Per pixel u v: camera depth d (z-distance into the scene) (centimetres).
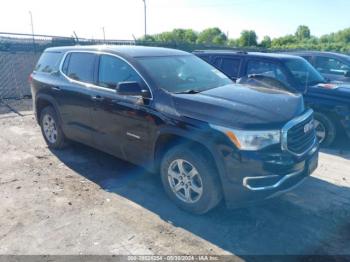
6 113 885
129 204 389
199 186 353
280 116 334
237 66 685
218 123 327
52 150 574
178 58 466
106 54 456
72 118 507
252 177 315
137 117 394
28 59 1202
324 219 359
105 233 329
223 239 323
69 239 319
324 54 891
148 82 392
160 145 385
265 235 330
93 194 413
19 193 412
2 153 559
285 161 325
